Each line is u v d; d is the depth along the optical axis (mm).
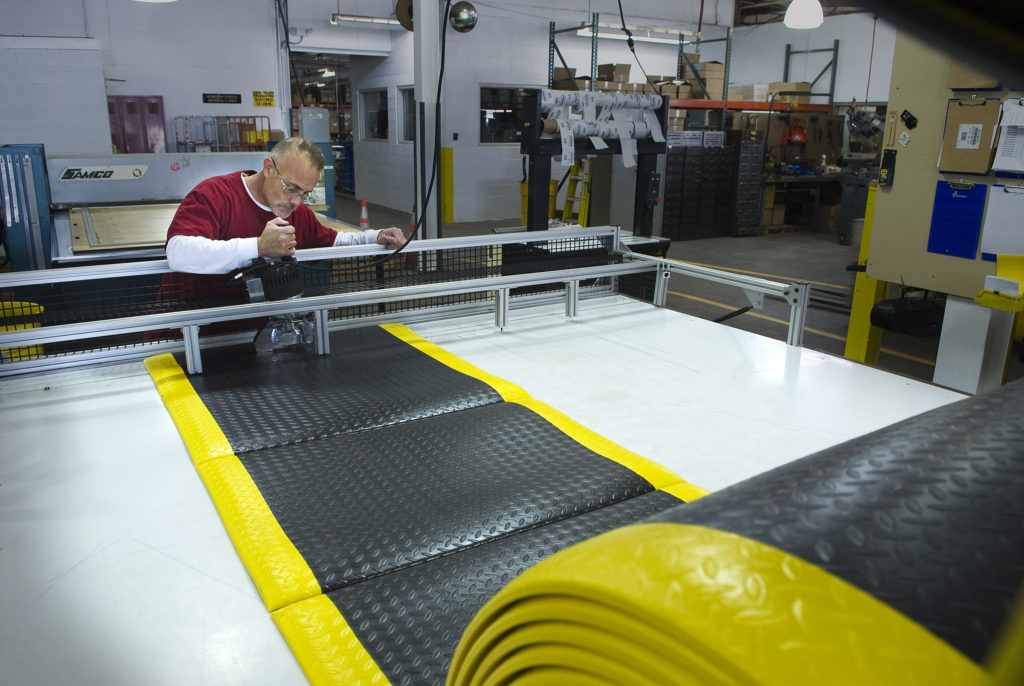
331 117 19781
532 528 1549
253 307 2420
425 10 6430
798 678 357
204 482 1737
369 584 1352
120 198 5105
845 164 12625
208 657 1187
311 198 6262
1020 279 3160
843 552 443
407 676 1127
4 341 2088
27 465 1830
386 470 1786
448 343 2887
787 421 2184
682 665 401
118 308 2551
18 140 8141
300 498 1645
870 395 2404
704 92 12109
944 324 3645
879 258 3881
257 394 2230
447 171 12273
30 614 1284
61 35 9648
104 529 1552
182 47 10312
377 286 2883
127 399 2260
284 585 1335
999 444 577
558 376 2537
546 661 506
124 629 1251
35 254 4559
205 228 2648
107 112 8367
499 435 1991
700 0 14125
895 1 231
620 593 433
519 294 3494
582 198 9570
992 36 225
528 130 4227
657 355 2779
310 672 1140
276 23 10789
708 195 11383
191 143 10430
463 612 1277
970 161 3359
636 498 1688
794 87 13141
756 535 464
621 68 10703
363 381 2361
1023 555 437
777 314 6883
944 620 389
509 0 12078
